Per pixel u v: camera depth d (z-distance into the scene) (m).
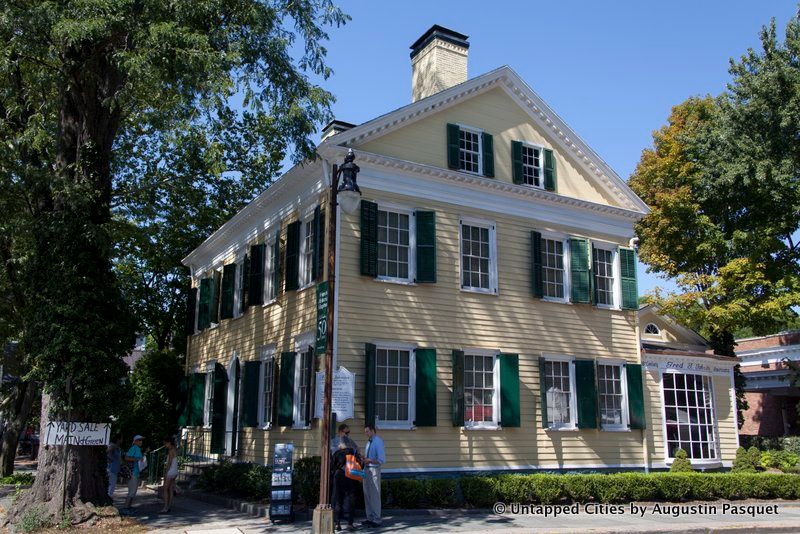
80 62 14.55
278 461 13.81
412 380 16.64
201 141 15.91
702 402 21.92
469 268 18.48
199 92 13.85
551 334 19.41
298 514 13.95
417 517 14.16
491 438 17.58
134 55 13.02
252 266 20.64
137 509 16.28
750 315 24.88
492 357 18.23
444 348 17.34
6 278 22.97
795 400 33.47
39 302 14.02
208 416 23.91
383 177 17.42
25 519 12.98
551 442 18.59
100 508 13.77
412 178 17.86
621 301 21.02
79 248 14.30
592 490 16.62
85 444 13.84
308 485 14.48
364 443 15.55
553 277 20.09
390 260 17.22
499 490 15.81
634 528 13.20
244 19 14.84
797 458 24.08
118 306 14.89
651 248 28.31
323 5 15.70
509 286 18.92
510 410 17.81
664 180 28.30
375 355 16.11
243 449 20.20
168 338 35.28
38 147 17.50
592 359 19.94
